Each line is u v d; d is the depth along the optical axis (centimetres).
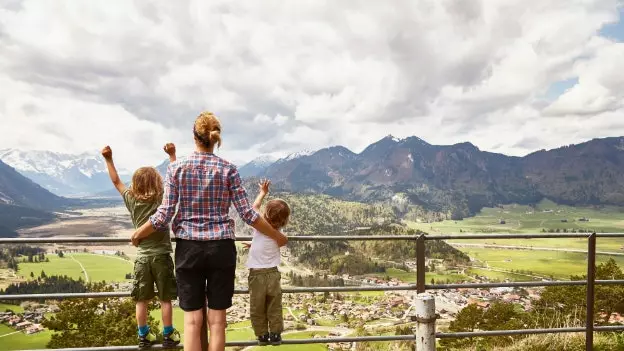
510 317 2412
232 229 366
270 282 407
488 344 920
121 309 1873
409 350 830
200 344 354
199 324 354
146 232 357
